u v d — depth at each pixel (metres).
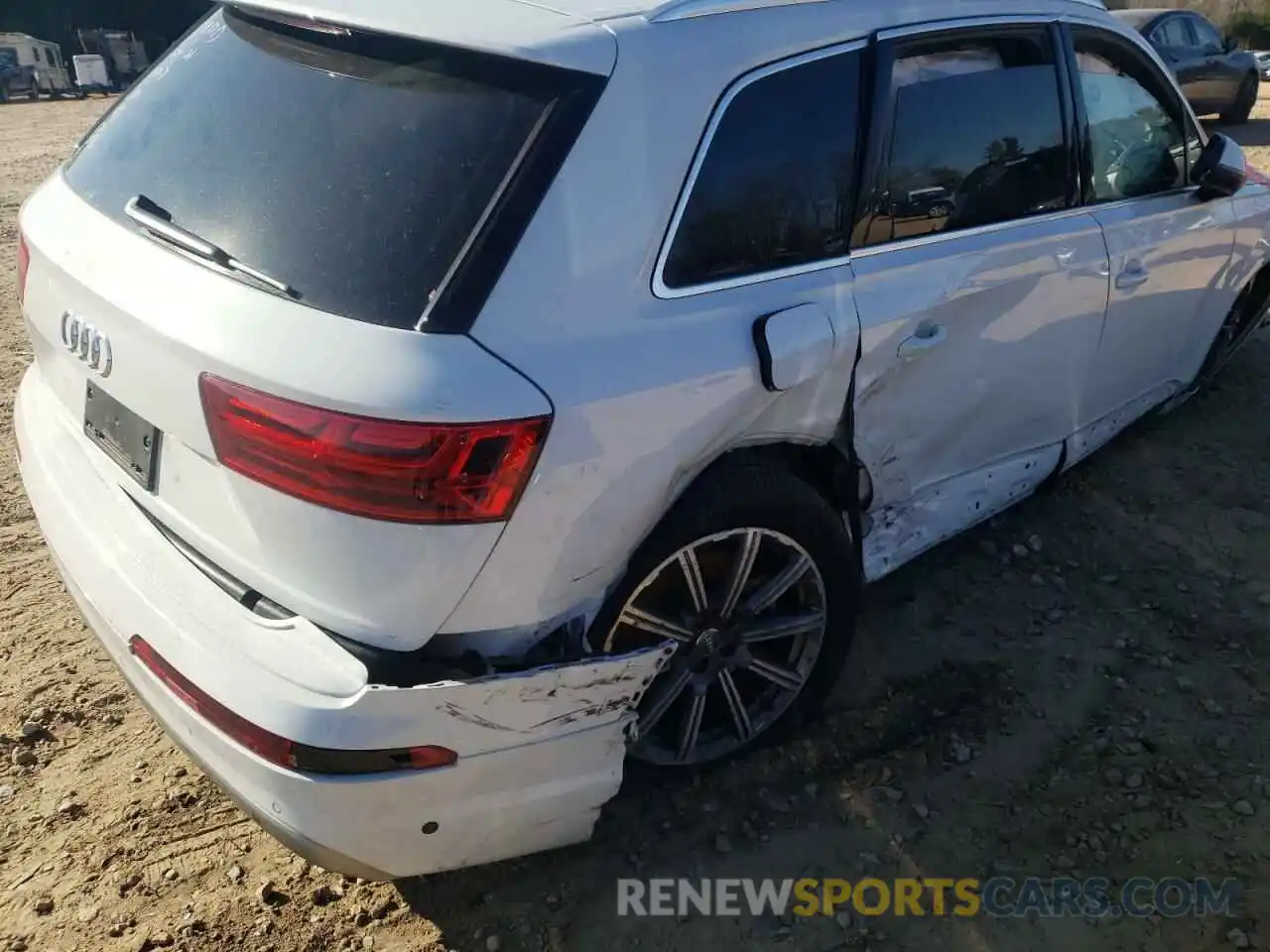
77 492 2.60
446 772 2.13
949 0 2.99
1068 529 4.00
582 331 2.21
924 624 3.52
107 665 3.37
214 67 2.61
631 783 2.79
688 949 2.50
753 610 2.76
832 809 2.85
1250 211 4.26
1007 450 3.54
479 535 2.09
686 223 2.41
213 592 2.29
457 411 2.01
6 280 7.69
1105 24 3.53
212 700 2.12
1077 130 3.42
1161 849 2.72
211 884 2.64
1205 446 4.55
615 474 2.23
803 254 2.67
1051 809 2.84
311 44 2.44
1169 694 3.21
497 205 2.15
